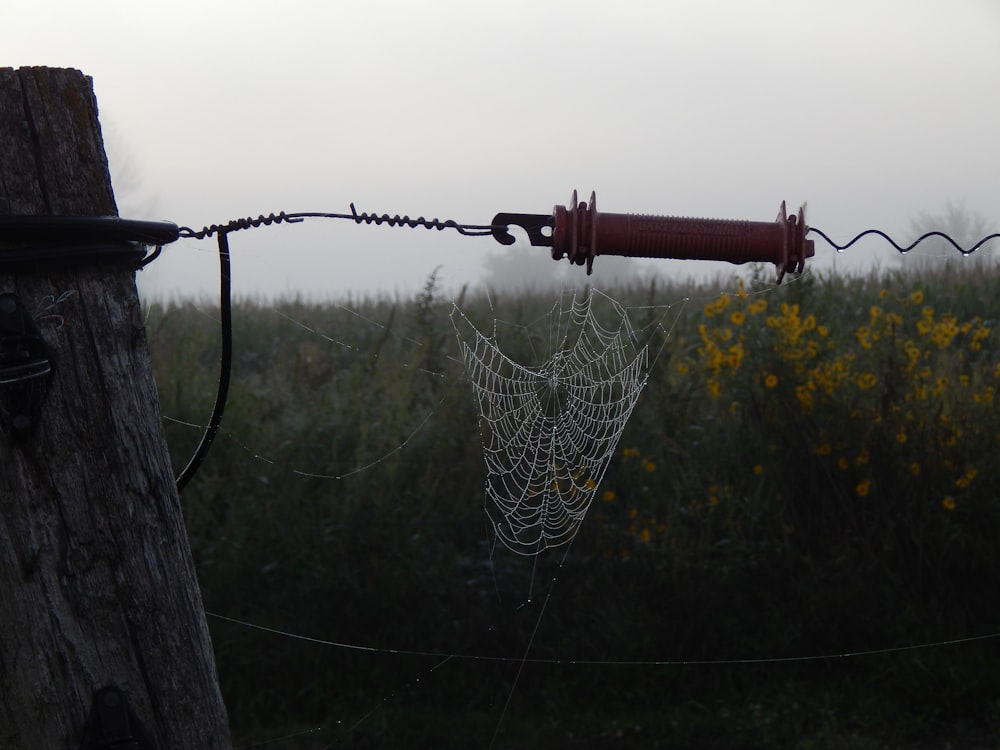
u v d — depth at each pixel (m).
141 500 1.58
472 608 5.88
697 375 6.94
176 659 1.60
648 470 6.42
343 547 5.81
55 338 1.53
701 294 9.96
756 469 6.30
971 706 5.46
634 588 6.02
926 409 6.38
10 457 1.50
